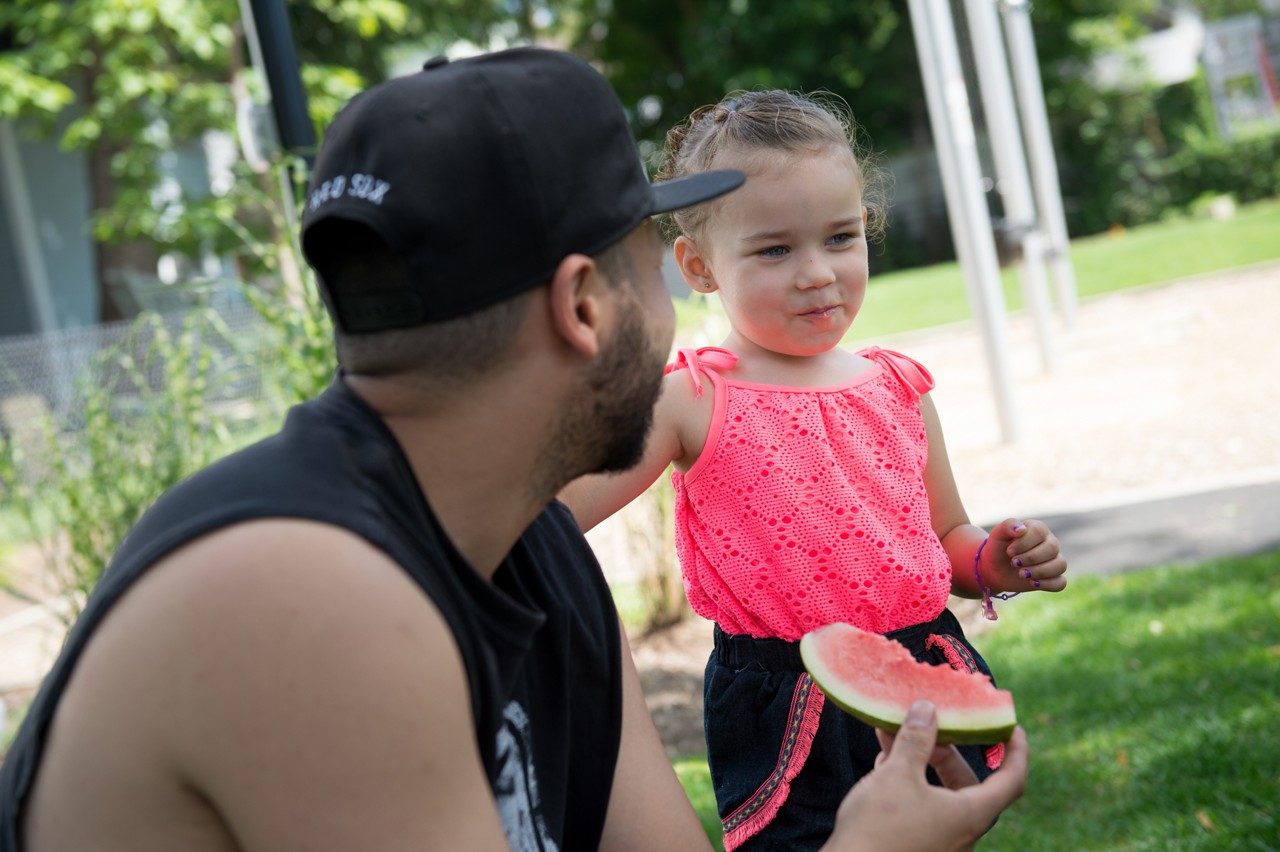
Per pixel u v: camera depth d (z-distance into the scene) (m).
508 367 1.15
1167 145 27.44
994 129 9.46
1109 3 26.92
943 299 16.22
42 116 15.38
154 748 1.01
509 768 1.26
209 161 19.69
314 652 1.00
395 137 1.11
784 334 2.07
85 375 5.25
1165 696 3.79
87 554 4.70
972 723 1.34
